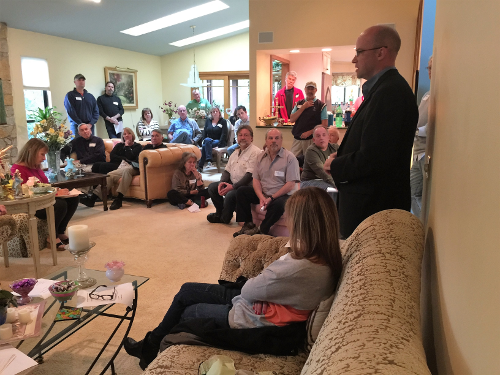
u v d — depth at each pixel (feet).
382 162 5.50
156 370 4.17
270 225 11.98
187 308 5.38
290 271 4.29
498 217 1.66
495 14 1.92
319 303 4.39
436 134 4.57
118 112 27.76
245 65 33.19
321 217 4.27
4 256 10.18
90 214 15.65
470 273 2.18
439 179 3.99
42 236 11.50
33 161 10.67
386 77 5.76
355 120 6.12
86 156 18.80
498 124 1.76
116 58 29.12
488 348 1.72
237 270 6.40
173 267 10.25
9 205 8.84
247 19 29.35
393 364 2.04
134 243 12.15
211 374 3.72
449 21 3.85
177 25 27.14
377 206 5.85
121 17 23.22
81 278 6.33
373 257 3.59
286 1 17.61
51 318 5.21
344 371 2.07
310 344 4.35
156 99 34.58
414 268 3.46
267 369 4.18
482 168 2.06
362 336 2.42
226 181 13.94
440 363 3.14
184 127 26.66
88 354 6.42
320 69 23.48
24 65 21.89
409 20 16.07
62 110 24.41
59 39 23.90
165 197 17.46
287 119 20.39
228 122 26.48
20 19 20.21
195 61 34.30
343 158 5.92
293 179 11.97
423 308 4.83
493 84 1.91
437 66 5.00
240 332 4.50
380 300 2.84
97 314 5.54
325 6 17.11
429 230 4.69
